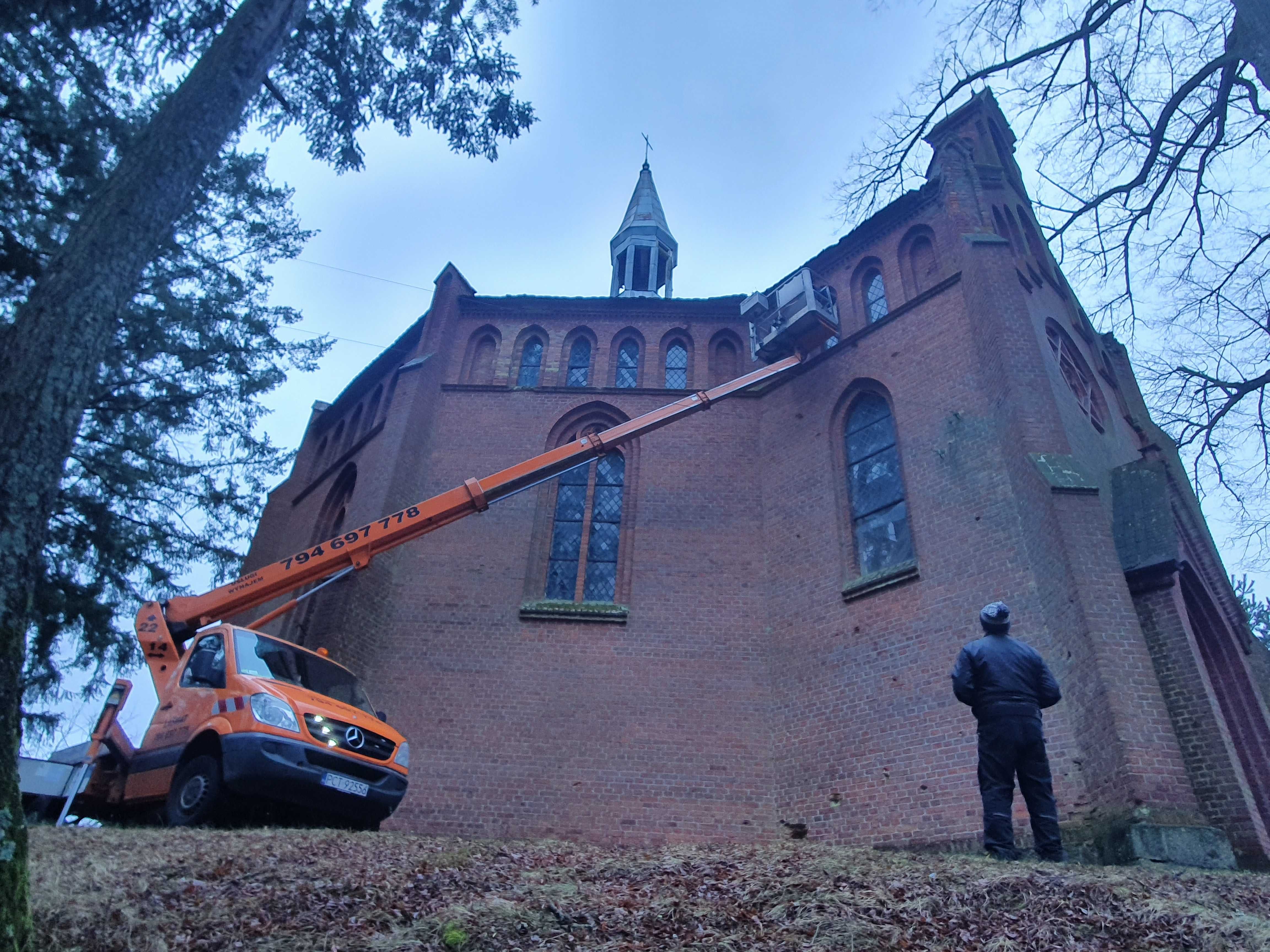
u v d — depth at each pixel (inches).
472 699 634.8
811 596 634.2
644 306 858.1
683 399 795.4
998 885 220.8
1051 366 616.7
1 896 146.0
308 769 384.5
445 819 586.6
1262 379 514.6
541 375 829.2
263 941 181.6
